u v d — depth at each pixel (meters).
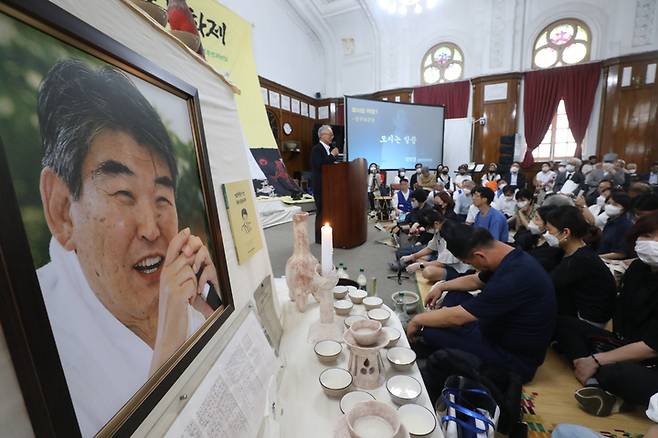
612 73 6.36
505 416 1.00
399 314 1.66
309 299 1.23
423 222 2.62
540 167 7.25
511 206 4.17
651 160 6.25
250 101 3.84
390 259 3.09
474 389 0.89
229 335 0.64
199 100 0.68
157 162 0.47
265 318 0.87
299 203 5.29
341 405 0.69
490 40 7.14
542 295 1.21
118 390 0.34
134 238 0.41
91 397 0.31
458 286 1.69
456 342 1.34
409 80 8.14
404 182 5.06
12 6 0.27
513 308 1.23
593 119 6.76
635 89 6.21
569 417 1.16
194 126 0.61
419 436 0.61
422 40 7.88
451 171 7.78
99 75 0.38
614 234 2.41
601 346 1.38
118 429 0.32
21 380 0.26
